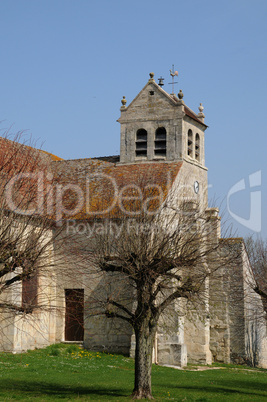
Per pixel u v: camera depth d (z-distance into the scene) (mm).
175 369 27453
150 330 18812
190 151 35094
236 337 33438
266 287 30609
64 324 29984
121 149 34688
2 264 16172
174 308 27453
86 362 26000
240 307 32625
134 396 18219
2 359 24844
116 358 27516
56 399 17484
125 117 35062
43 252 16859
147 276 18656
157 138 34562
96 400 17562
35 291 25188
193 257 19391
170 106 34219
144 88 35062
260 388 23156
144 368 18453
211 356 32531
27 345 27734
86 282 28938
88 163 34781
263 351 38406
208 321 31578
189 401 18438
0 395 17688
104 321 29172
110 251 20203
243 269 32375
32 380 20922
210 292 27453
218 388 22234
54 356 26906
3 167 17500
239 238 32312
